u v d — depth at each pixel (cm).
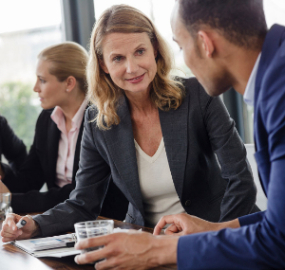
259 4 94
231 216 141
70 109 234
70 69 229
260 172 91
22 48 305
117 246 92
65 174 238
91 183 163
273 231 81
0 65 300
